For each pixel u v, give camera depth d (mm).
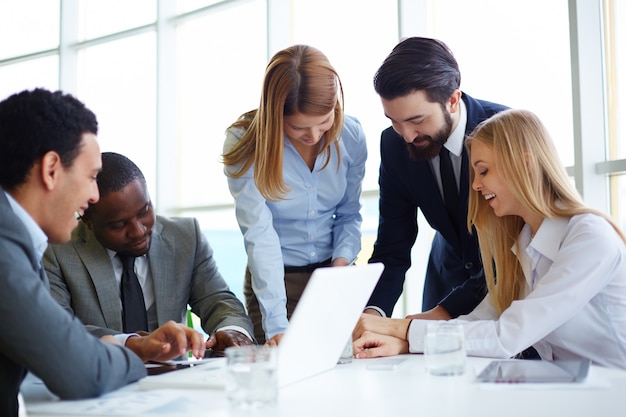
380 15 4414
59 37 6207
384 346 1735
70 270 2146
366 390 1224
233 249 5066
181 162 5531
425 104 2033
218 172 5293
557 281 1663
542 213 1798
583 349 1759
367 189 4305
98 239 2133
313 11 4719
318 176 2332
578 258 1674
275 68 2072
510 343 1620
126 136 5805
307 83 2031
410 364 1553
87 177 1371
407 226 2406
